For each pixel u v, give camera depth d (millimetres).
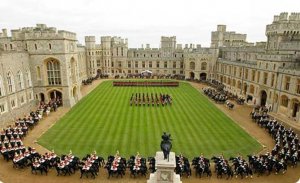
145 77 103125
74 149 31484
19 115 47281
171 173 20391
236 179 25547
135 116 45625
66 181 24609
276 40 63594
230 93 68125
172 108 51812
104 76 103750
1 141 32375
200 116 46656
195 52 98812
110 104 54625
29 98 52562
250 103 60375
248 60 76438
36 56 52438
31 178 25031
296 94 44125
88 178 25312
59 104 53688
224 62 84625
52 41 51406
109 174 25406
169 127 39938
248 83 64562
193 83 90250
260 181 25203
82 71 95438
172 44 109250
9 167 27281
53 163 26609
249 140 35438
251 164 27641
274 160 27000
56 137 35406
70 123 41688
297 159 28375
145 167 25688
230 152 31453
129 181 24828
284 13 61375
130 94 66250
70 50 55688
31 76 53344
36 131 37969
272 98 52219
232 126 41438
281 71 48719
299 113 43500
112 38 112500
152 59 110438
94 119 43812
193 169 27625
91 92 69750
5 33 70562
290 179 25656
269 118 45250
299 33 59969
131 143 33406
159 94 66875
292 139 33438
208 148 32438
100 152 30672
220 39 104125
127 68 112562
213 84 85062
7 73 43812
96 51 107125
